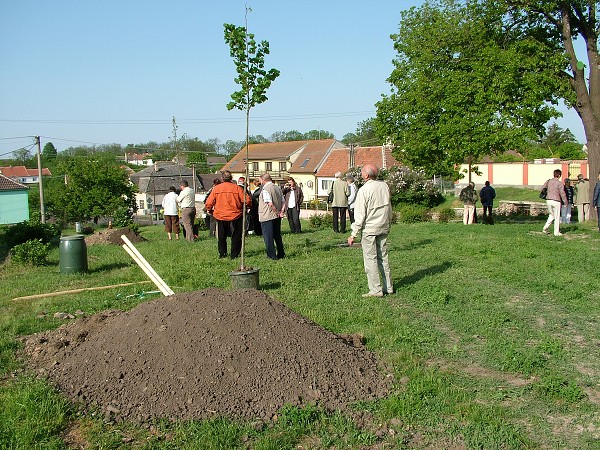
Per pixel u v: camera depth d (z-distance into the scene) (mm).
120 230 19141
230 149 121312
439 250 13031
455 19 22031
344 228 17797
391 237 16156
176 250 14734
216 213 12570
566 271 10242
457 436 4457
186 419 4691
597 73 19406
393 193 39594
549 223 16188
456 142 20688
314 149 70812
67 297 9352
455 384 5434
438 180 55031
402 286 9266
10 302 9164
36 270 12648
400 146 24406
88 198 50500
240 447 4297
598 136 19438
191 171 76312
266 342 5535
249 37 8961
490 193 21625
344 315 7695
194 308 5969
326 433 4480
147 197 73000
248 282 8805
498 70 19766
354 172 39438
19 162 103875
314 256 12461
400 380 5492
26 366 6008
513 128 19203
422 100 22203
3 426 4562
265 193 12008
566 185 19172
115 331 6000
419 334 6812
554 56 19375
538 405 4996
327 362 5480
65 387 5277
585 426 4625
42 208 41344
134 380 5184
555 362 5961
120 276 11086
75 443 4395
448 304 8125
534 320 7395
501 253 12234
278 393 4988
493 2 21250
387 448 4297
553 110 19375
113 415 4789
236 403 4871
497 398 5121
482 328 7051
